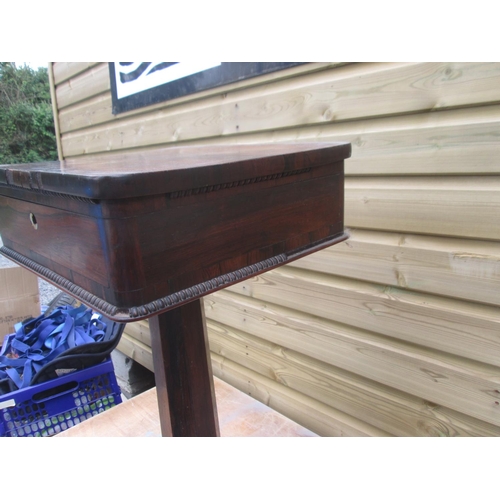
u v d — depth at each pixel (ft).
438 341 3.29
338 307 3.93
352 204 3.60
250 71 4.05
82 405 5.38
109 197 1.47
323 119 3.66
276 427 4.24
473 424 3.25
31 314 6.37
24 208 2.27
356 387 4.01
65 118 7.54
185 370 2.58
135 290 1.58
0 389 4.99
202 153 2.63
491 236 2.87
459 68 2.81
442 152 2.99
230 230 1.91
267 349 4.81
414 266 3.30
